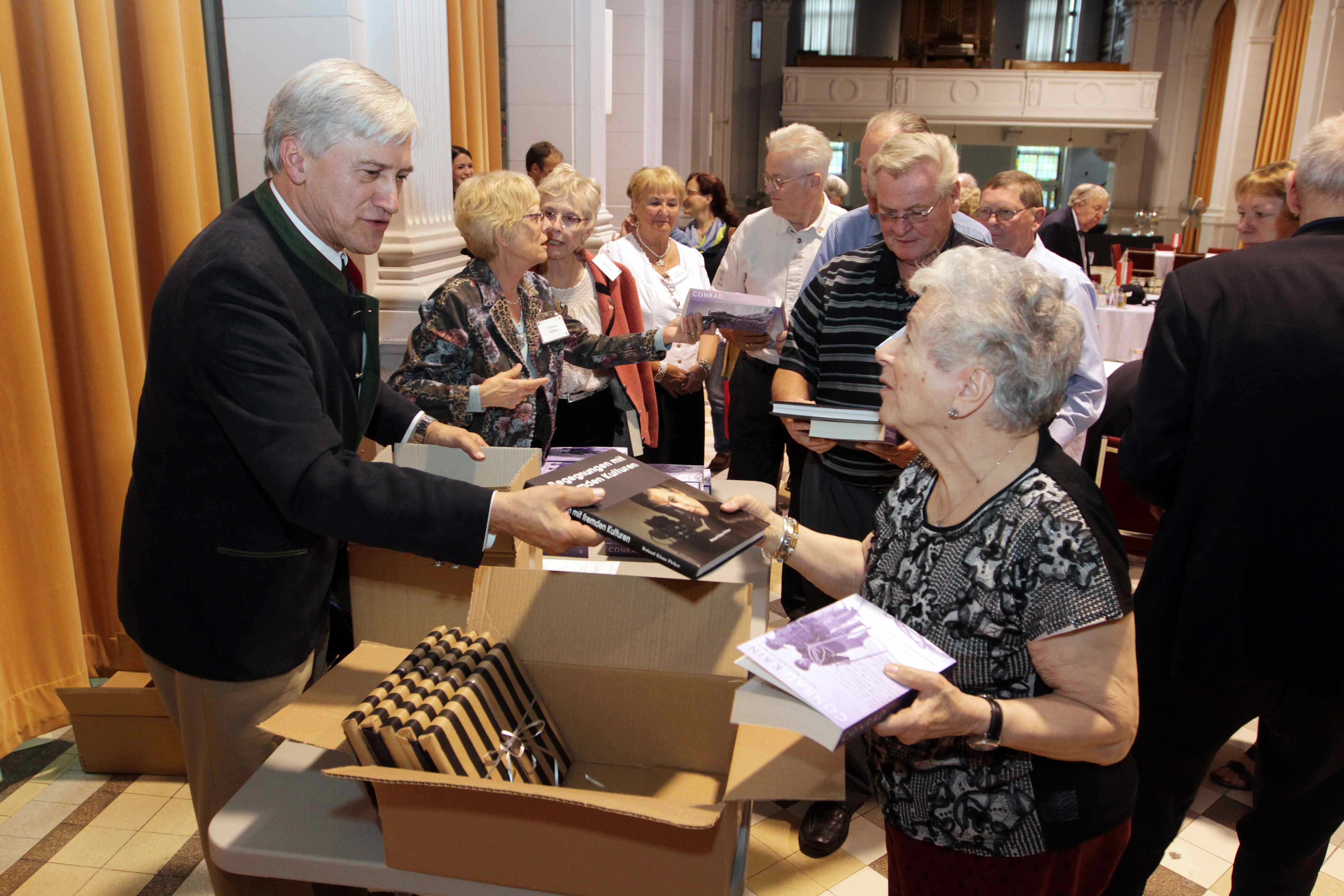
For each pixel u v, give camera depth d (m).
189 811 2.02
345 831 1.01
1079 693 0.94
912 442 1.11
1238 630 1.39
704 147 11.24
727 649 1.11
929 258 1.72
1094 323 1.99
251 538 1.28
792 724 0.83
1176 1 16.27
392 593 1.38
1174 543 1.46
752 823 2.03
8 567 2.12
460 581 1.34
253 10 2.42
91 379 2.22
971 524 1.00
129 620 1.35
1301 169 1.42
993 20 17.70
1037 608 0.95
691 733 1.14
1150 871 1.61
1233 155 13.74
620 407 2.71
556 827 0.89
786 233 2.84
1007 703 0.92
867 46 19.23
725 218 5.47
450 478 1.42
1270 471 1.34
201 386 1.17
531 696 1.13
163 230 2.35
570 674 1.14
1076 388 2.00
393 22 2.52
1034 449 1.01
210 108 2.47
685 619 1.13
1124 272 5.39
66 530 2.20
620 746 1.16
